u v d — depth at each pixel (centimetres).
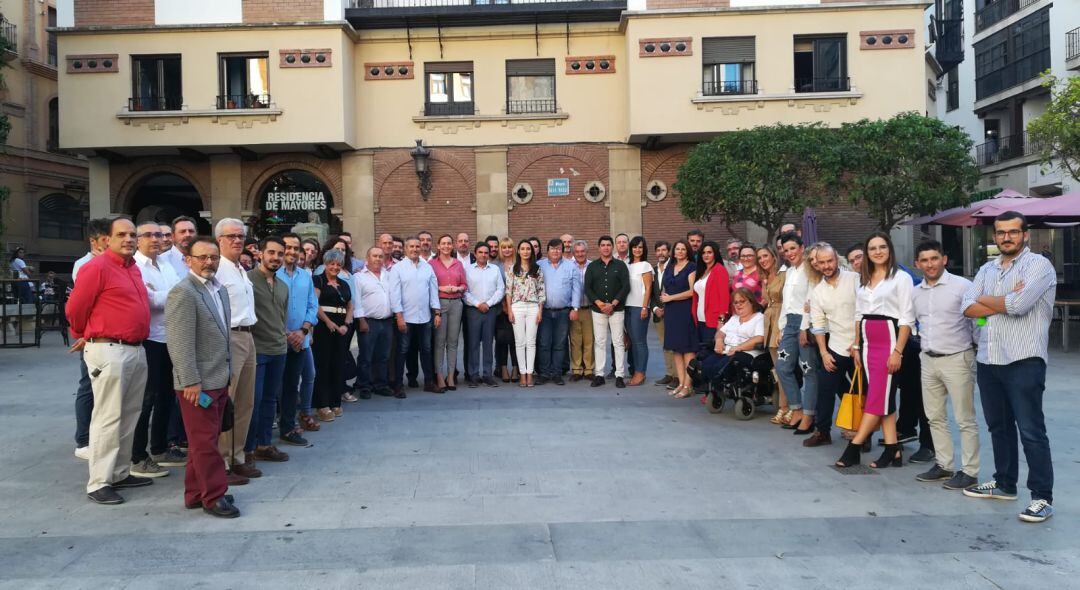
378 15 1819
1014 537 427
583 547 413
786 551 407
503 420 769
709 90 1788
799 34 1764
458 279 967
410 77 1886
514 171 1898
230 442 559
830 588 359
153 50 1783
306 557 400
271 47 1777
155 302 590
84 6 1780
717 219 1888
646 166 1891
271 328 596
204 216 1895
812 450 643
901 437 646
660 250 1009
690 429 726
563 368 1069
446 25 1877
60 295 1617
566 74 1891
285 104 1780
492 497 508
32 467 598
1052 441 655
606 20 1875
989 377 489
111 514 480
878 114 1759
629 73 1777
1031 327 465
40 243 2745
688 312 902
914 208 1563
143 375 539
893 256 573
